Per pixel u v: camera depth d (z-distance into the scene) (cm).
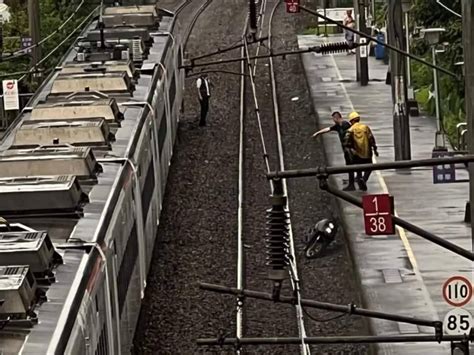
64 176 3841
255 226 6353
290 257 3369
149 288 5353
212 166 7638
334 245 5900
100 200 3931
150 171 5356
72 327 2931
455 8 8562
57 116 5094
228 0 15150
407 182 6944
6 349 2745
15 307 2872
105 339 3447
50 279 3150
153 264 5688
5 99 7525
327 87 9969
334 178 7056
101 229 3634
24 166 4081
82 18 11106
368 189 6762
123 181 4234
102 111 5097
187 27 13225
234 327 4856
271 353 4559
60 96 5675
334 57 11488
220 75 10581
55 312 2969
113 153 4594
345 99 9438
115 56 6700
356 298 5128
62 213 3703
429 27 8769
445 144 7406
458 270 5266
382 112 8906
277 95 9825
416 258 5466
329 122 8456
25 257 3128
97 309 3312
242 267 5588
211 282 5450
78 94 5459
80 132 4650
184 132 8525
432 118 8781
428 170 7212
